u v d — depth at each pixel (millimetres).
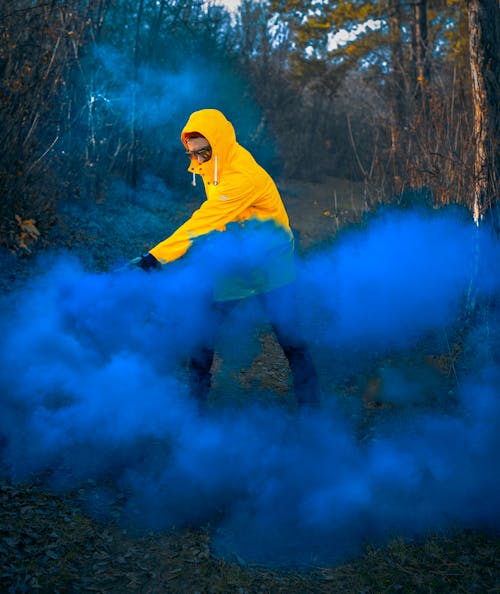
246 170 3482
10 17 6477
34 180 6555
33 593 2359
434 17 13992
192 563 2680
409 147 6578
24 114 6387
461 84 5883
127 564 2631
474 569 2732
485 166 4855
